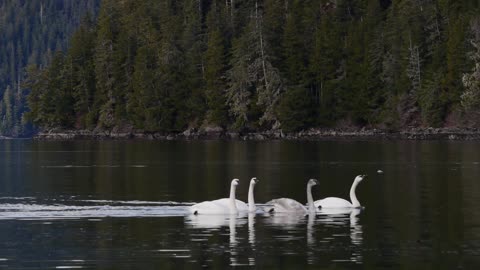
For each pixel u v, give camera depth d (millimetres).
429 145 98938
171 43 151250
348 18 147625
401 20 134000
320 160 73625
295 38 140500
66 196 45469
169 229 32688
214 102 142125
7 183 54156
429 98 127000
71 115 164125
